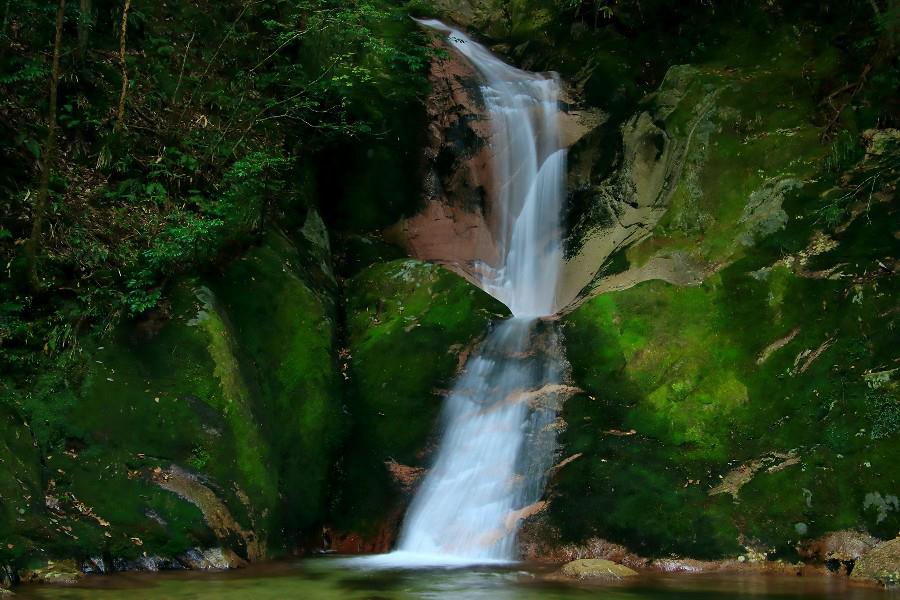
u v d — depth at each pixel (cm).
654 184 1179
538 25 1498
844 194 998
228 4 1271
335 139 1229
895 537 738
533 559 824
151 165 993
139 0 1180
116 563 714
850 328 894
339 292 1140
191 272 926
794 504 788
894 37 1055
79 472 754
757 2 1278
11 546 665
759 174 1064
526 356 1002
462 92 1319
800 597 645
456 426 960
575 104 1320
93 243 885
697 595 658
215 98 1140
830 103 1093
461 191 1288
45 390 780
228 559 766
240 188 1014
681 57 1309
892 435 799
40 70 934
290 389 945
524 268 1246
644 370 958
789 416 870
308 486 901
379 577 732
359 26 1210
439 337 1032
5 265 825
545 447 916
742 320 964
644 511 822
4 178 885
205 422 823
